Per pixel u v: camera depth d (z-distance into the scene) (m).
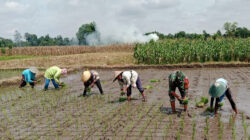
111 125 6.97
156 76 16.64
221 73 16.27
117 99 10.05
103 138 6.08
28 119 8.04
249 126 6.35
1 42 139.75
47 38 151.38
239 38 24.48
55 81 12.66
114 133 6.36
